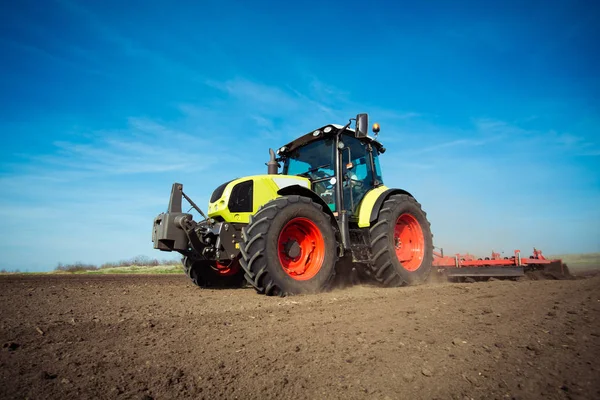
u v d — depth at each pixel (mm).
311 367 1802
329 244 4781
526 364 1804
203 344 2154
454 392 1528
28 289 5293
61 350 2010
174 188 4926
